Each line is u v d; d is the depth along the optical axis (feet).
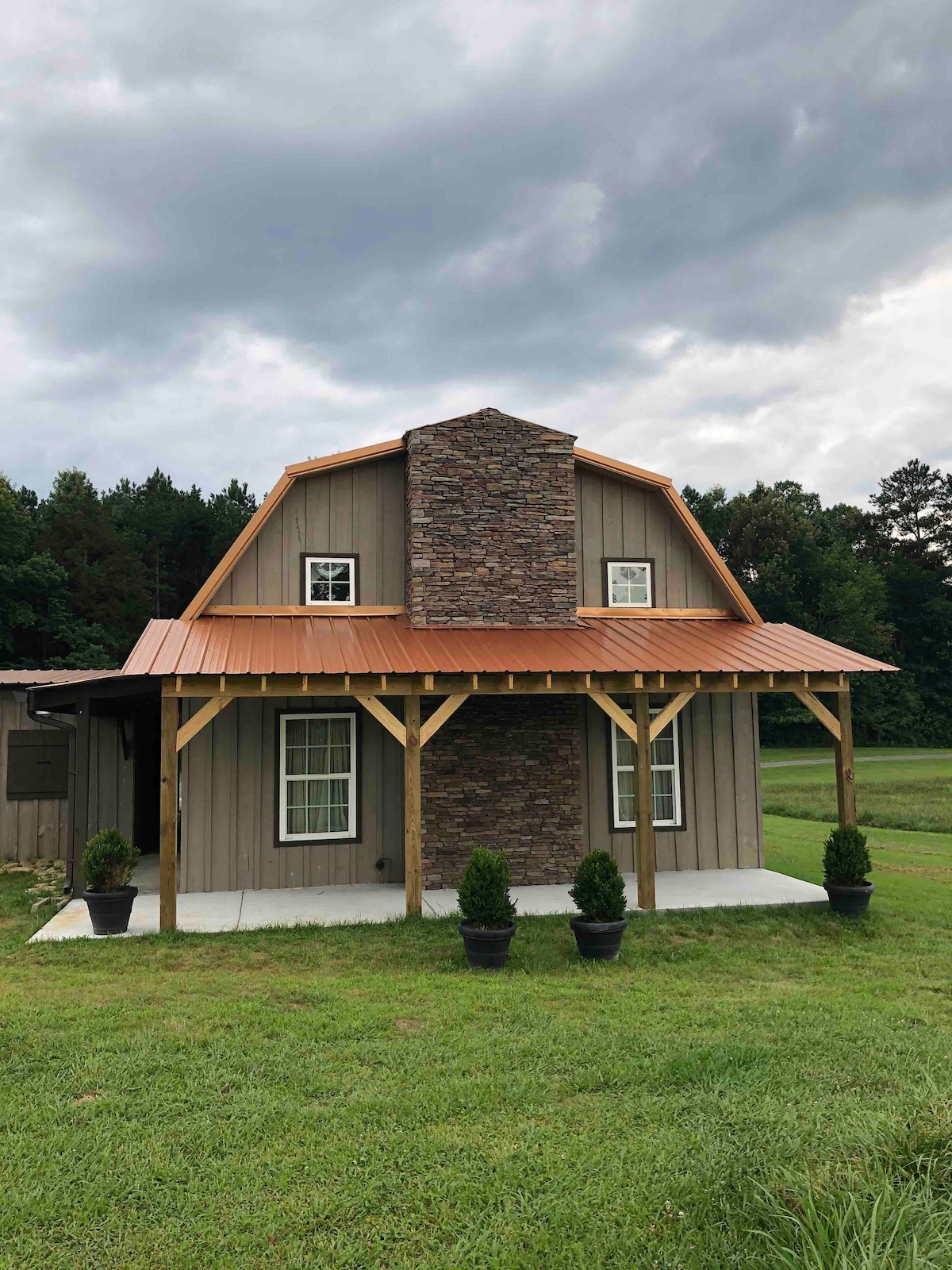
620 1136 16.25
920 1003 25.95
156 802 53.16
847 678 39.55
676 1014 23.76
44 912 37.27
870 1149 14.39
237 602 43.37
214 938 31.76
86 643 142.51
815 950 32.01
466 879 29.37
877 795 94.02
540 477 45.14
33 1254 12.65
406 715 35.68
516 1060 19.86
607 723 45.03
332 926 33.65
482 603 43.68
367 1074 18.95
